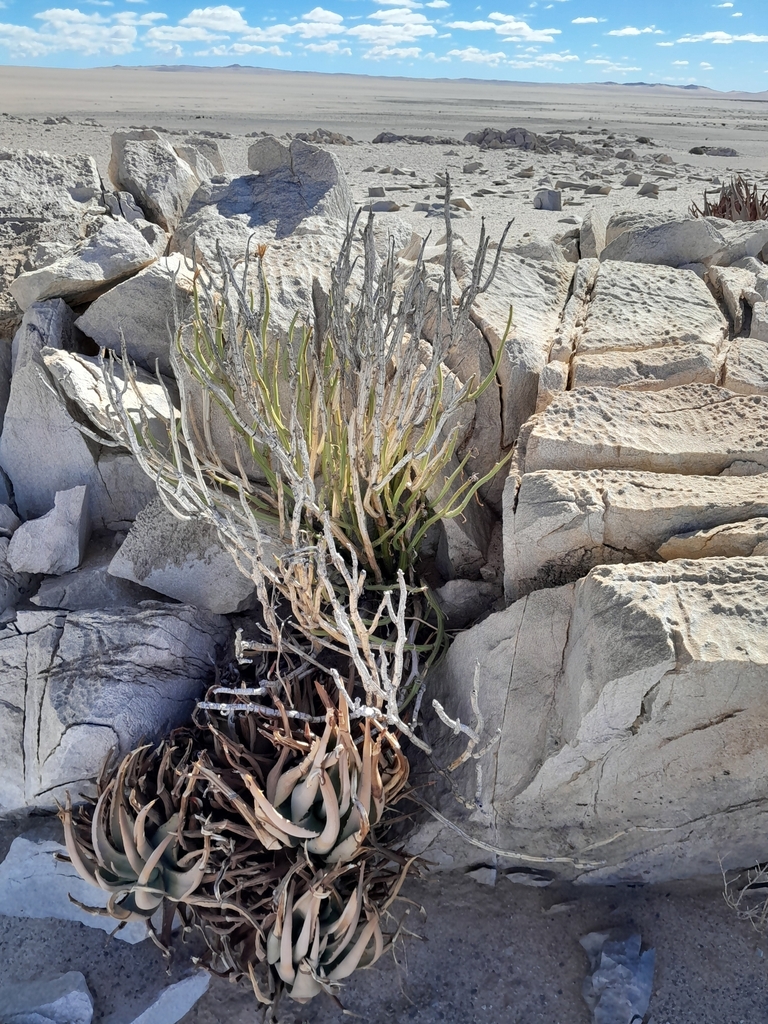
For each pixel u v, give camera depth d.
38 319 4.02
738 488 2.85
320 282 4.14
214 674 3.26
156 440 3.72
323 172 5.36
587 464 3.09
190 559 3.41
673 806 2.58
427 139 25.09
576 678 2.53
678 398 3.39
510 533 2.94
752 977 2.48
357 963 2.49
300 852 2.49
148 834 2.69
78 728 2.94
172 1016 2.52
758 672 2.25
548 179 15.71
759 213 8.52
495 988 2.54
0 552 3.60
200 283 3.77
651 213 6.05
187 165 6.29
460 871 2.86
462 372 3.74
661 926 2.64
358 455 3.07
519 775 2.70
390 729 2.88
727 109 87.75
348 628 2.32
